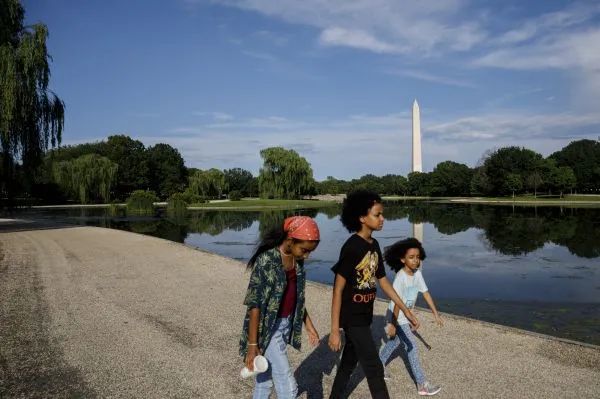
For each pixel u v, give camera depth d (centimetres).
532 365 536
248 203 7456
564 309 991
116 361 557
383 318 752
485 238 2475
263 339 336
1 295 927
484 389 470
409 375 511
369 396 457
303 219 341
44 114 2491
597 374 507
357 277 373
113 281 1081
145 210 5503
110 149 9581
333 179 14575
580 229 2869
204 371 524
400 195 13325
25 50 2256
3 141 2330
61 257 1482
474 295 1145
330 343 369
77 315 773
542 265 1616
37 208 6519
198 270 1239
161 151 10831
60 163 6800
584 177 9400
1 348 607
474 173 10762
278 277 335
